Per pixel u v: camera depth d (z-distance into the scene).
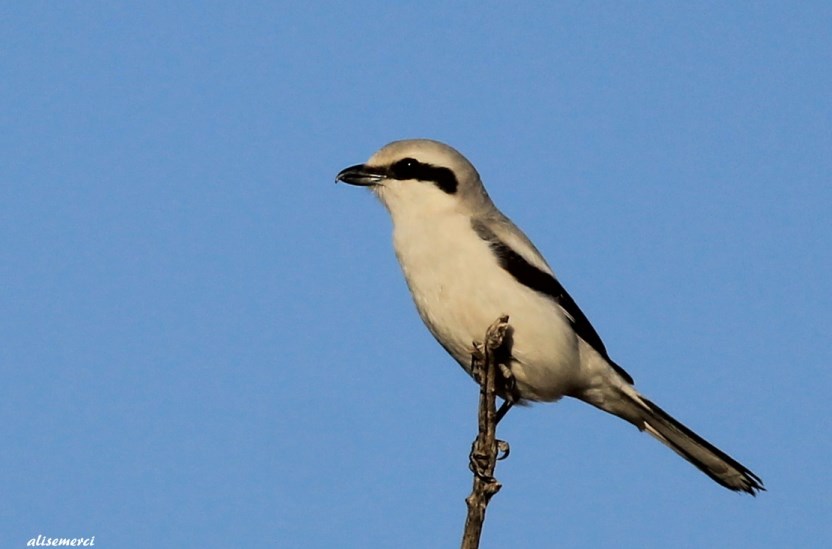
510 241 12.23
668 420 12.93
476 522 9.71
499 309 12.02
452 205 12.48
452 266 12.10
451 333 12.30
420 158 12.59
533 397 12.86
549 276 12.41
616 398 13.10
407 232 12.48
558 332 12.23
